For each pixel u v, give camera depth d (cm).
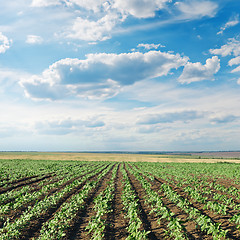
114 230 1067
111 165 5762
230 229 997
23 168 4206
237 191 1886
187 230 1016
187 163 6862
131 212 1175
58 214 1154
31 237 1000
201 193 1805
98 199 1507
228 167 5050
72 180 2722
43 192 1872
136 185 2391
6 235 933
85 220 1233
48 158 9275
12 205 1356
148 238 952
